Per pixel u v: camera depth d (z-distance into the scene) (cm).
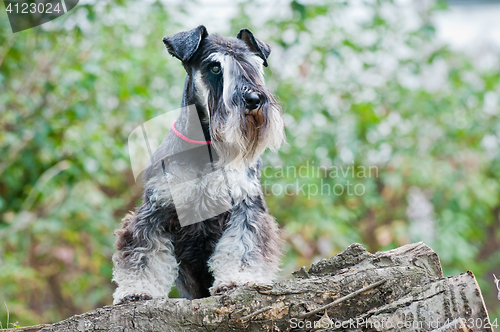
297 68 648
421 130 667
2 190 638
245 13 653
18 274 568
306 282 272
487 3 906
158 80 657
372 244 686
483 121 708
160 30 654
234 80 308
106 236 618
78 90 594
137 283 304
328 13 649
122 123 642
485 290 662
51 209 610
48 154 602
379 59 683
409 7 704
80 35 599
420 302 259
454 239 631
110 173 662
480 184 665
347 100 664
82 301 632
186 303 266
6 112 602
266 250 320
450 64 729
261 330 262
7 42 596
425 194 686
